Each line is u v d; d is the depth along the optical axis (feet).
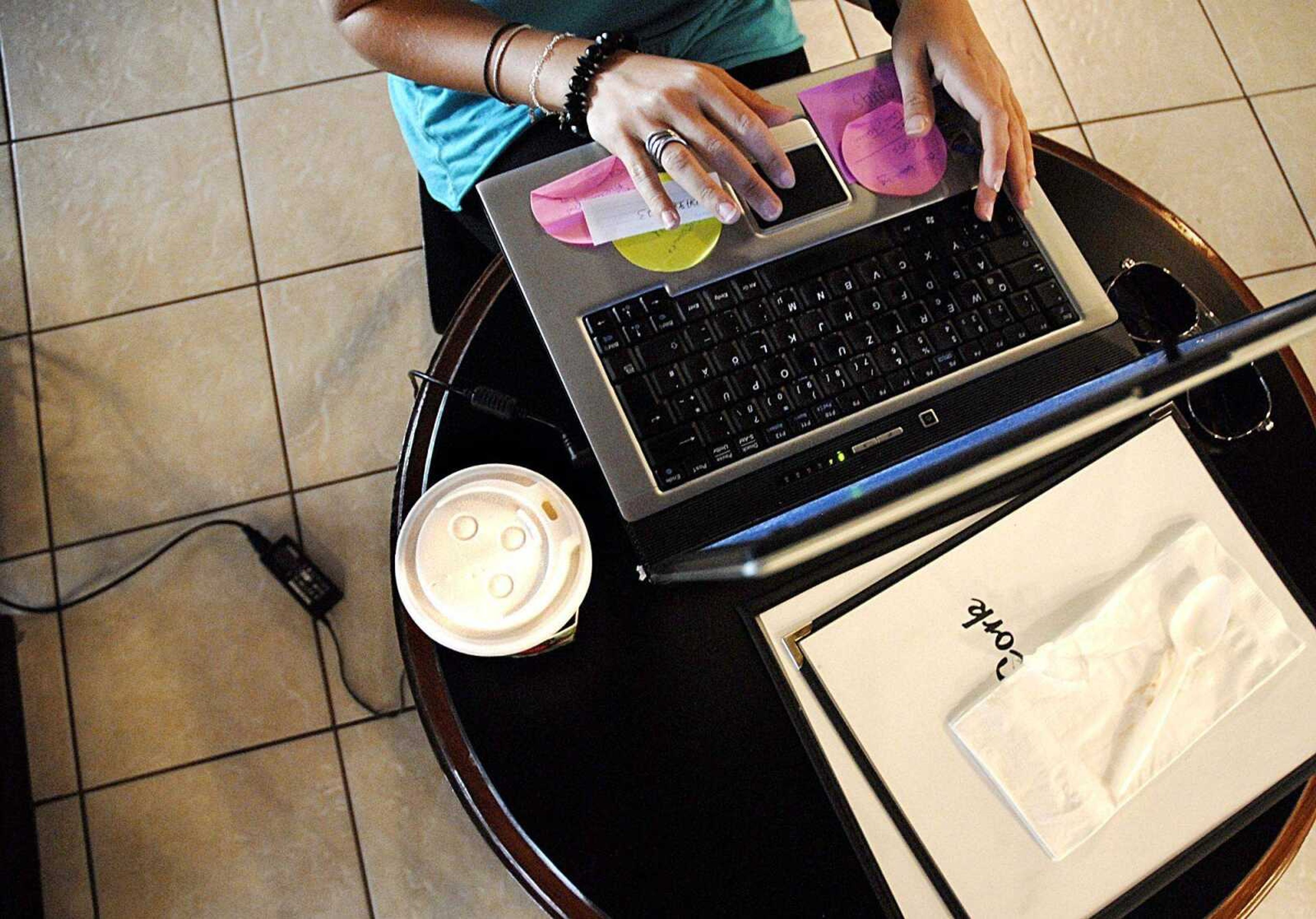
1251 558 2.45
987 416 2.39
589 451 2.48
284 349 4.65
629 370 2.33
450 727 2.35
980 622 2.37
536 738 2.34
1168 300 2.63
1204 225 5.16
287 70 5.01
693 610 2.42
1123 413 1.91
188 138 4.89
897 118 2.58
